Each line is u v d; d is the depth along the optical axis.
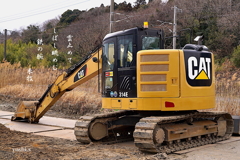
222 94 13.68
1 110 16.55
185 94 7.64
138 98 7.61
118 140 9.12
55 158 6.70
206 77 8.22
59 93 10.65
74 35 46.53
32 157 6.62
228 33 35.72
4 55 36.38
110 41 8.34
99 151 7.50
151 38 8.12
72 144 8.40
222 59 32.97
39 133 10.34
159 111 8.21
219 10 37.88
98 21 47.00
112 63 8.24
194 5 39.34
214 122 9.31
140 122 7.27
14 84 23.17
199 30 37.00
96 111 14.76
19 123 12.37
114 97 8.08
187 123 8.49
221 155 7.21
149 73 7.56
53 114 15.12
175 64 7.56
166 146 7.62
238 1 38.53
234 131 9.88
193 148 8.06
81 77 9.69
